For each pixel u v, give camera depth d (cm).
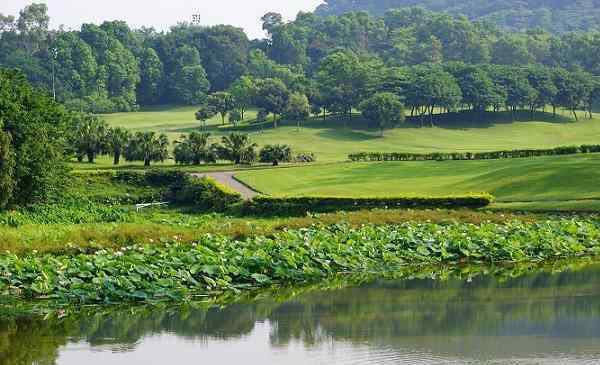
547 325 3494
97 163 13150
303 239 5231
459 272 4756
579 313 3694
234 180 10562
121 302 4009
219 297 4144
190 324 3625
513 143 19675
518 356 3067
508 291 4197
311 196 7988
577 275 4622
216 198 8588
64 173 8688
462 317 3647
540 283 4397
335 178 10869
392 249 5194
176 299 4069
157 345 3316
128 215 7938
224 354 3188
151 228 5812
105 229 5956
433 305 3894
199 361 3112
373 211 7062
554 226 5888
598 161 9462
